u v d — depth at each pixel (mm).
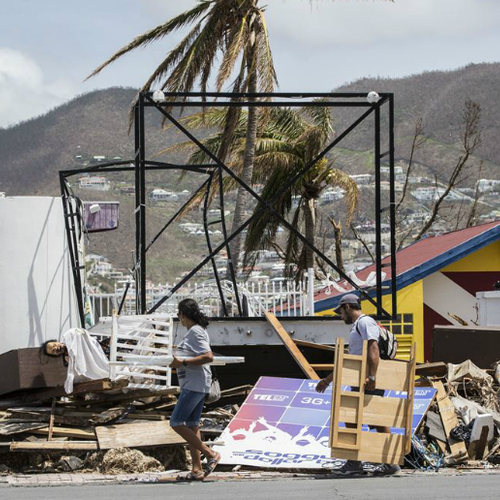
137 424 15516
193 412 13570
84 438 15516
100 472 14648
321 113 46969
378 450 13812
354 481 13219
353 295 14375
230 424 16094
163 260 145875
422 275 37469
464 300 38688
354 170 184750
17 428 15250
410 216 99812
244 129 47406
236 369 23547
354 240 107688
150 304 27141
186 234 158375
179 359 13312
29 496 11867
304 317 22297
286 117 48469
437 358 22969
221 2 34406
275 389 17062
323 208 119250
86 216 31234
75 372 16328
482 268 38875
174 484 13188
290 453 15164
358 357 13867
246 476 14062
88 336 16281
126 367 16375
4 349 22781
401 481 13156
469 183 192500
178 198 184875
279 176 49125
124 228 155500
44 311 23062
